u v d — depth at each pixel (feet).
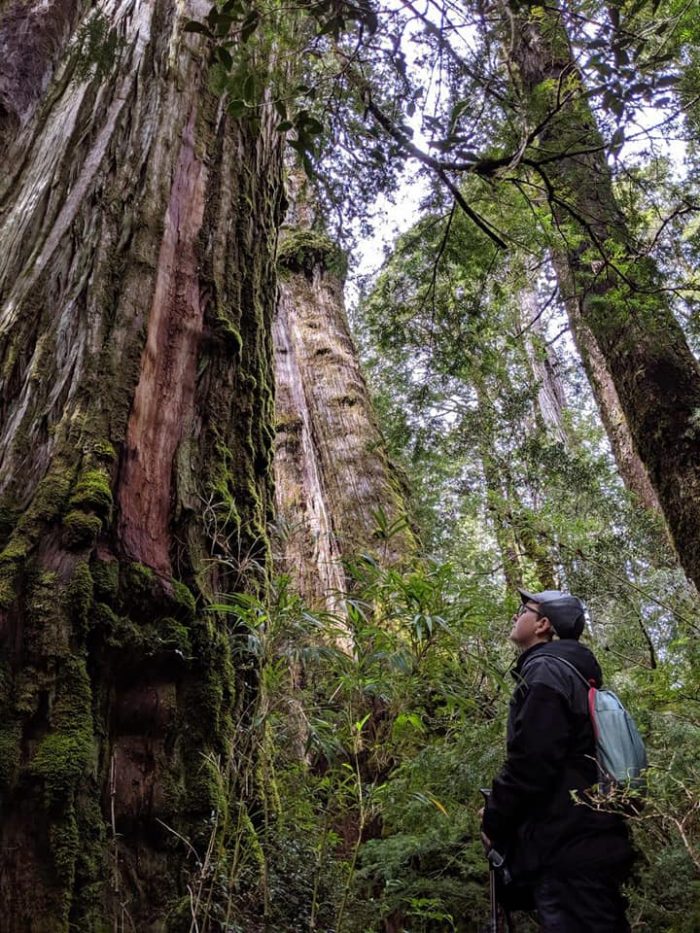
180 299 11.27
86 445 9.05
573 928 7.63
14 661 7.53
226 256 12.43
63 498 8.51
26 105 14.26
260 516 11.14
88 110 13.05
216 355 11.35
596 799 7.68
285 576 8.82
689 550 18.95
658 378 19.92
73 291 10.46
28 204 11.94
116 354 9.95
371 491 25.68
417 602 9.29
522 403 27.81
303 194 22.03
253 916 7.96
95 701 7.81
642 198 19.60
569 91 14.20
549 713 8.11
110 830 7.43
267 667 8.57
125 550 8.71
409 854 10.85
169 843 7.81
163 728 8.28
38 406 9.48
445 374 22.84
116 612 8.26
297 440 27.30
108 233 11.12
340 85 13.06
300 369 30.30
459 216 19.29
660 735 10.80
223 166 13.33
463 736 10.73
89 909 6.86
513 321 30.73
